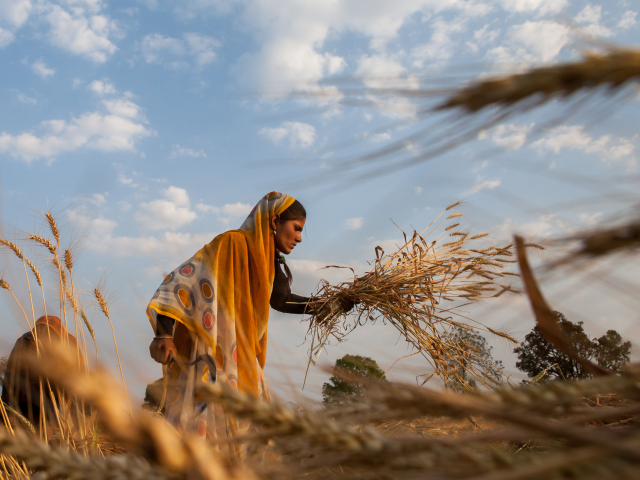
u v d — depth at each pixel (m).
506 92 0.35
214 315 2.38
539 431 0.37
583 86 0.35
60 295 2.16
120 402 0.28
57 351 0.25
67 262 2.25
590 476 0.32
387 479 0.46
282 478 0.52
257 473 0.48
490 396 0.45
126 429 0.28
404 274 3.06
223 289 2.49
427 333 2.63
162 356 2.20
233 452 0.62
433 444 0.47
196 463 0.32
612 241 0.36
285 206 2.94
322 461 0.49
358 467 0.49
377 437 0.48
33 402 1.71
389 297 2.97
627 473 0.31
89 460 0.47
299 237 3.03
